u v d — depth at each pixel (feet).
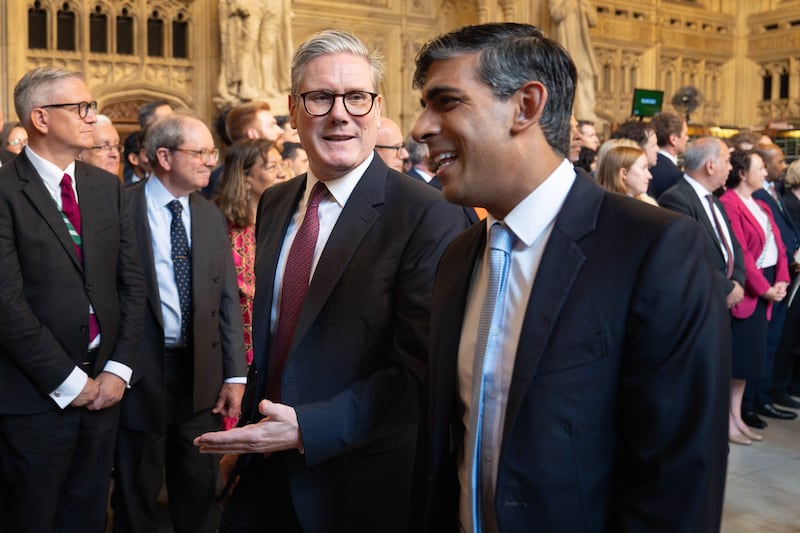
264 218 7.06
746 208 16.34
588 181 4.17
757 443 16.01
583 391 3.80
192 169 9.87
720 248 14.65
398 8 34.35
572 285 3.90
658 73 43.01
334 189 6.31
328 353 6.01
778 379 18.86
